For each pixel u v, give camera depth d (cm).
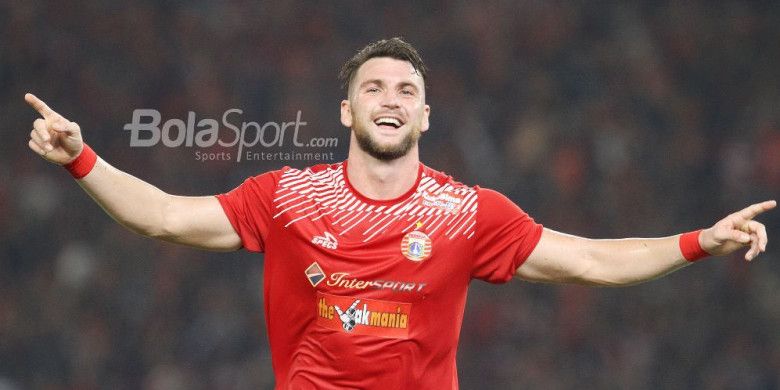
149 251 5434
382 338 1764
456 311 1812
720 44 6650
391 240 1778
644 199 5884
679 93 6481
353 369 1770
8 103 6000
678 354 5269
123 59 6159
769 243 5678
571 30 6588
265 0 6375
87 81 6069
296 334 1812
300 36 6284
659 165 6044
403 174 1816
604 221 5759
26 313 5322
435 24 6506
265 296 1834
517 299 5309
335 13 6400
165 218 1789
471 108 6159
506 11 6588
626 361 5209
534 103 6219
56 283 5412
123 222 1783
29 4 6228
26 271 5503
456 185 1842
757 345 5278
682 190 5978
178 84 6078
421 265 1773
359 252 1772
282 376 1839
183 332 5247
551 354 5200
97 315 5300
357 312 1766
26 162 5803
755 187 5950
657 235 5775
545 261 1828
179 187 5497
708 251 1770
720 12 6762
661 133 6212
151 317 5278
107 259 5450
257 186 1828
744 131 6266
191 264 5388
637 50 6538
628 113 6275
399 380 1778
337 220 1792
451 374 1839
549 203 5784
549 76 6378
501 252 1823
